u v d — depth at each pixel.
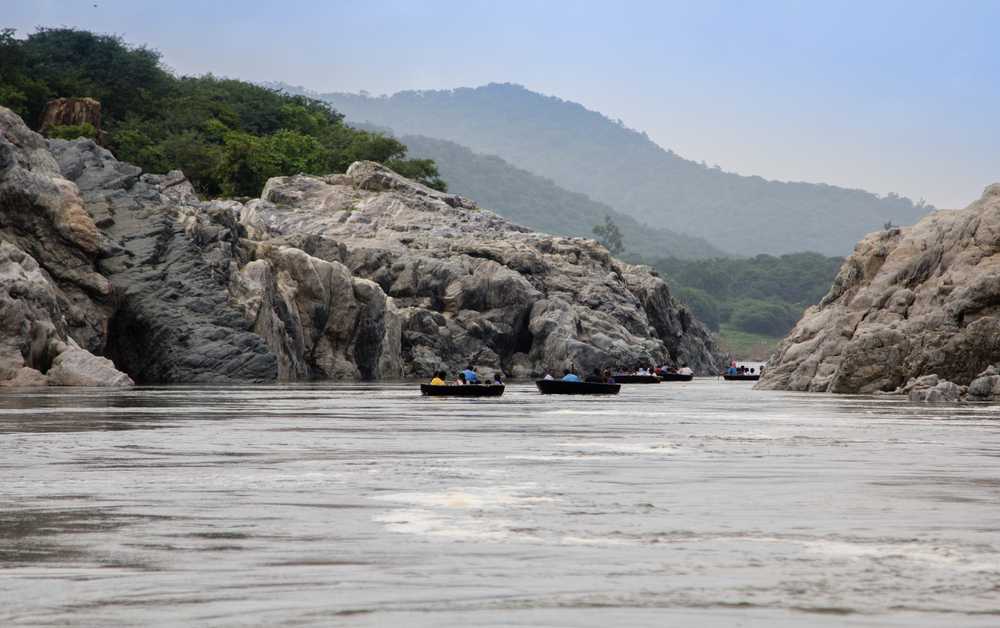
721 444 33.66
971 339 69.50
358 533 17.25
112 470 25.38
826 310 87.75
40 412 45.22
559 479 24.19
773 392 80.62
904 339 74.25
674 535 17.27
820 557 15.65
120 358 83.06
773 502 20.84
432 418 45.12
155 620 12.10
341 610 12.57
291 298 96.25
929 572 14.73
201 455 28.88
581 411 52.31
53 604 12.78
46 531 17.36
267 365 84.31
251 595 13.24
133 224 86.88
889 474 25.62
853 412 52.62
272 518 18.66
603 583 13.95
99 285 79.62
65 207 79.94
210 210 95.50
